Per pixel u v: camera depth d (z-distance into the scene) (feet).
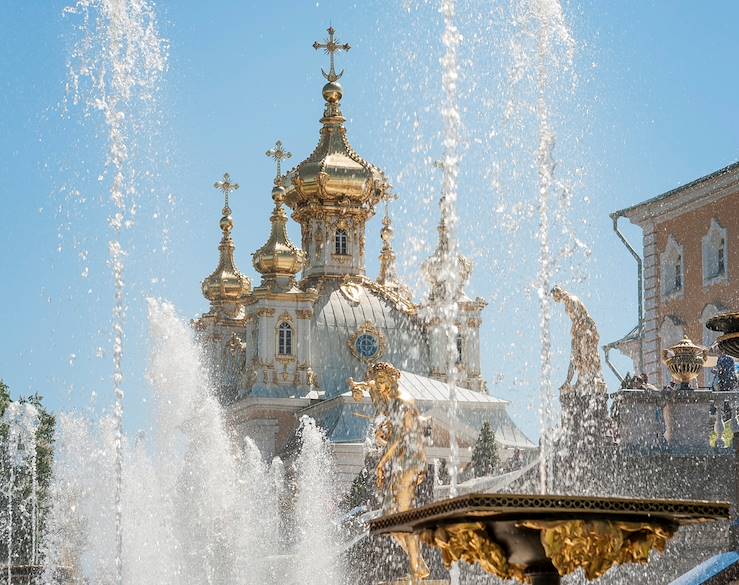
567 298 92.89
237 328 399.65
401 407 58.23
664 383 176.65
